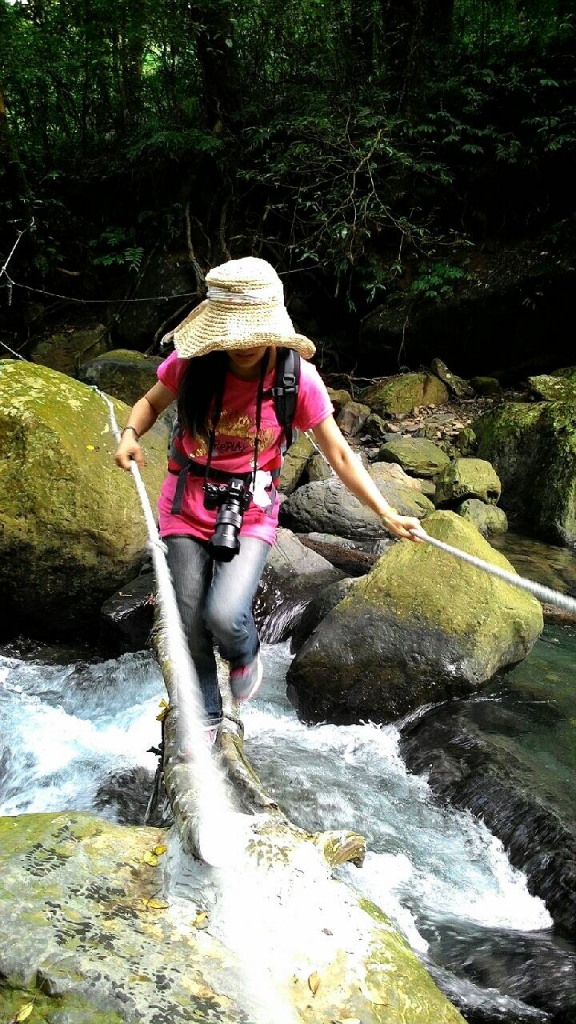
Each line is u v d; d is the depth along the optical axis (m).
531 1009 2.67
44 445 5.34
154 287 11.38
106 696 4.94
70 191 12.23
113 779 4.05
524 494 8.04
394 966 1.98
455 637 4.54
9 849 2.19
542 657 5.08
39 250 11.41
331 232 10.26
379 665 4.54
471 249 10.48
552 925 3.12
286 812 3.73
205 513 2.51
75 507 5.29
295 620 5.59
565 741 4.14
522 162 10.16
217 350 2.30
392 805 3.83
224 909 2.06
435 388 9.80
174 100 12.07
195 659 2.63
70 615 5.51
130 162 11.80
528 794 3.66
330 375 10.60
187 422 2.39
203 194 11.59
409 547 4.97
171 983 1.81
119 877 2.14
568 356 9.68
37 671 5.26
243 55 11.43
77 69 12.14
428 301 10.24
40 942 1.86
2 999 1.75
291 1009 1.80
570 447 7.64
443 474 7.98
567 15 10.80
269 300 2.27
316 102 10.79
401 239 10.49
